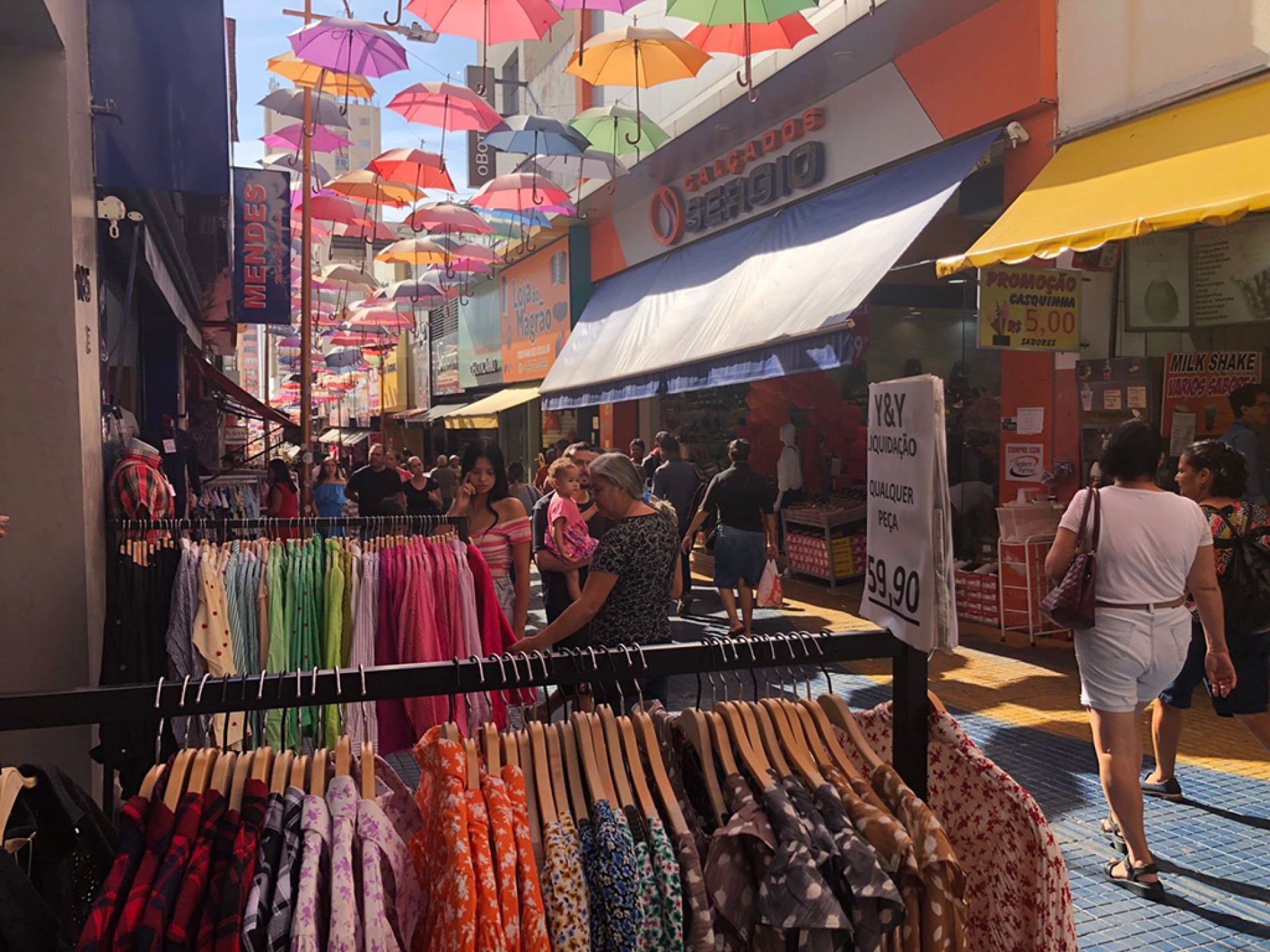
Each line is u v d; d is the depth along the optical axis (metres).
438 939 1.49
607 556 3.50
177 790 1.54
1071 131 7.65
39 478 3.94
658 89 13.23
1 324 3.92
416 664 1.81
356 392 50.00
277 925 1.40
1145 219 5.73
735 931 1.71
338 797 1.58
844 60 9.63
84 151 4.36
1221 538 4.01
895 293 11.83
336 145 11.28
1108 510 3.52
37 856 1.72
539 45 18.64
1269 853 3.91
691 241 14.09
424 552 4.40
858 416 12.27
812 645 1.97
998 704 6.10
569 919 1.58
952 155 8.83
